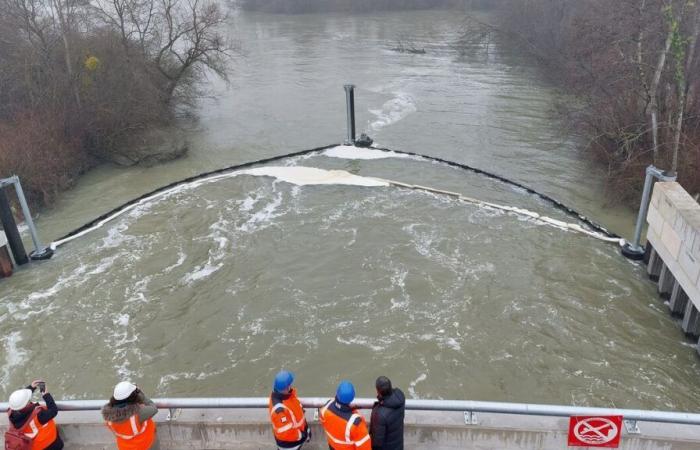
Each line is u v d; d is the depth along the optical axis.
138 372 13.87
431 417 7.88
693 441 7.50
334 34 65.56
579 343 14.37
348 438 6.54
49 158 25.34
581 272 17.41
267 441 8.05
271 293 16.77
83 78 29.77
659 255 16.05
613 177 23.03
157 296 16.89
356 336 14.78
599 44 26.20
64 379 13.71
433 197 22.89
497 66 47.97
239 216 21.81
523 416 7.87
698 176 20.58
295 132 33.03
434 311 15.67
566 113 28.53
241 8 91.94
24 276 18.27
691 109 22.48
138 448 7.19
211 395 13.05
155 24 36.28
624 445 7.62
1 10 29.88
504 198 22.95
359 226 20.56
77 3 31.81
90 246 20.06
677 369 13.52
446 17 74.75
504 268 17.62
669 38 20.39
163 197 23.88
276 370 13.74
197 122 35.38
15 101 29.47
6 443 7.26
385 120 34.69
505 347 14.26
